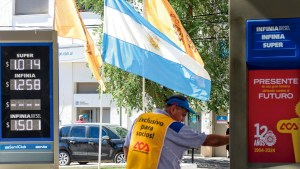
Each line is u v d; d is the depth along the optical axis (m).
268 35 7.23
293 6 7.16
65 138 26.84
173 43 13.38
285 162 7.23
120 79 25.02
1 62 10.50
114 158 26.52
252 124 7.30
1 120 10.50
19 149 10.48
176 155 7.96
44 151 10.50
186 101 8.29
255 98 7.31
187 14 24.78
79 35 15.86
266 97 7.29
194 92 12.81
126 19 13.21
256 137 7.29
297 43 7.16
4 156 10.48
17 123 10.51
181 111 8.27
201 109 25.97
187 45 14.14
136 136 8.10
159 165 7.93
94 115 39.78
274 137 7.26
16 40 10.49
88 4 26.27
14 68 10.52
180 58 12.76
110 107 39.16
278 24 7.20
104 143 26.56
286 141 7.23
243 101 7.25
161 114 8.15
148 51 12.97
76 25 15.77
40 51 10.53
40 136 10.51
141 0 24.39
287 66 7.24
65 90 40.25
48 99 10.52
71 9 15.73
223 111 26.20
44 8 39.12
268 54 7.22
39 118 10.51
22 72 10.53
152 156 7.93
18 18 39.72
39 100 10.51
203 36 25.38
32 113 10.51
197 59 14.47
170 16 14.03
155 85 24.38
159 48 12.89
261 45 7.24
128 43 13.18
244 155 7.24
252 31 7.25
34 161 10.48
